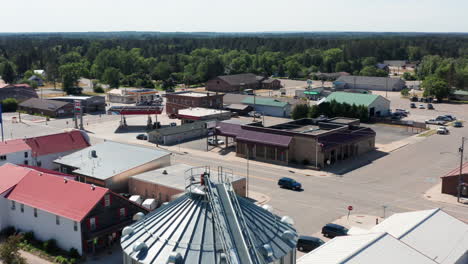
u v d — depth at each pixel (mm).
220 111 130125
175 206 29328
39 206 52719
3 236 55406
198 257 25078
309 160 84875
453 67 194875
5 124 129625
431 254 40281
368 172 80438
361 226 55844
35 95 176375
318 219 58375
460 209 61719
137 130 120188
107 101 180250
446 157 90000
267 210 30984
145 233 28016
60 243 51531
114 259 48938
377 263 36219
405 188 71188
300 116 132000
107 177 65938
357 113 129250
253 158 91062
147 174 68562
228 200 28078
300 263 37844
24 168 60969
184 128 110312
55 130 120438
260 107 147125
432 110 150500
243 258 24094
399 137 110062
